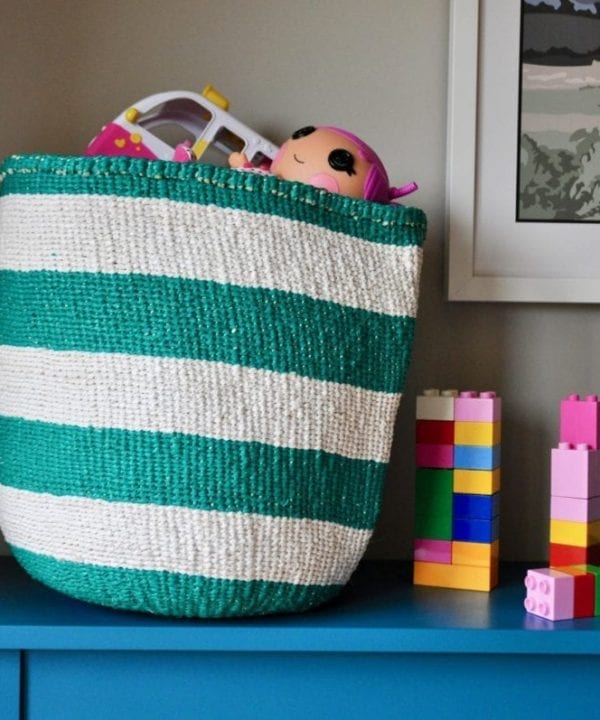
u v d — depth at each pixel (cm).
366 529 90
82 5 112
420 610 91
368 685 85
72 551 83
